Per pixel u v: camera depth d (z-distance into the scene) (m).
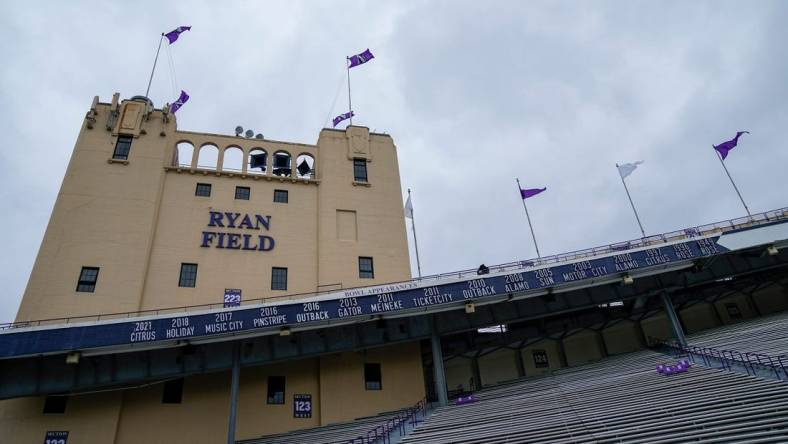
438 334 30.91
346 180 38.03
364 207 37.25
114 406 26.91
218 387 28.88
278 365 30.31
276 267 33.53
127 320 25.53
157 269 31.23
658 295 34.38
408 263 35.88
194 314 26.28
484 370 36.25
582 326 36.22
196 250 32.53
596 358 36.88
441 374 29.69
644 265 30.72
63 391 25.53
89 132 34.03
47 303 28.08
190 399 28.22
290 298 32.56
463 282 29.73
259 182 36.34
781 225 32.22
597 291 33.25
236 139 37.69
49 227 30.17
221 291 31.67
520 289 29.70
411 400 30.27
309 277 33.84
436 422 25.94
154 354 27.17
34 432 25.50
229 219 34.22
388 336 30.39
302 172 40.09
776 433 15.27
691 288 36.88
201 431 27.55
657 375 25.62
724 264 34.00
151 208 32.50
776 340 26.64
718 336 31.11
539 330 35.91
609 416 20.94
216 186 35.19
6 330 24.16
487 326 31.84
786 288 38.47
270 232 34.66
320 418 28.98
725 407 18.75
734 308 38.38
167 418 27.48
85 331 24.88
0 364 25.09
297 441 26.12
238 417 28.27
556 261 33.62
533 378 32.88
